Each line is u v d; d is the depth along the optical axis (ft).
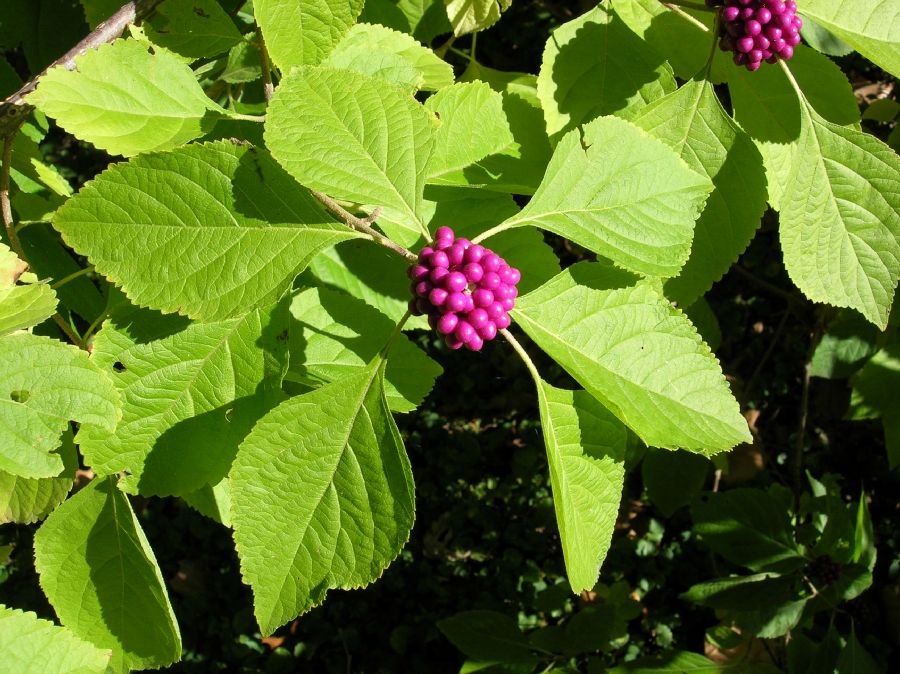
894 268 1.47
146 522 3.35
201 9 1.47
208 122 1.34
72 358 1.23
